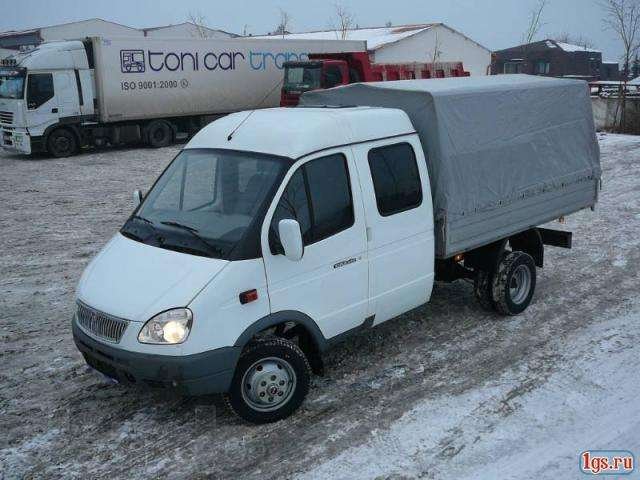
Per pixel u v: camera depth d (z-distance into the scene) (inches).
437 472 178.1
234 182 206.4
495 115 261.1
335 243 210.1
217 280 184.7
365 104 260.4
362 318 225.3
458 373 234.8
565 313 290.5
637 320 280.7
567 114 299.7
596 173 321.4
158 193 225.6
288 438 195.0
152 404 215.0
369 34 1651.1
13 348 260.7
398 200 229.9
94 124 824.3
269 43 969.5
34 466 182.9
